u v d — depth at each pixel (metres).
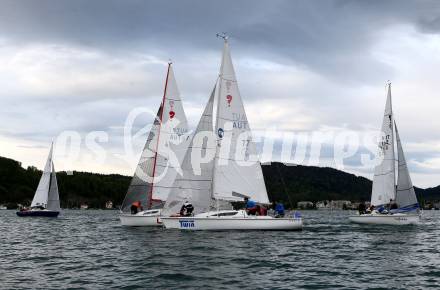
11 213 100.88
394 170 47.75
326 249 25.33
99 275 17.50
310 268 19.12
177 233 31.72
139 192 41.97
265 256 22.09
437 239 31.58
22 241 31.16
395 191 47.75
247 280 16.55
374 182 49.03
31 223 54.56
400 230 40.00
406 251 24.80
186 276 17.11
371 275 17.70
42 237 34.25
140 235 32.31
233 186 33.88
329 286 15.72
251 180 34.28
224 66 34.47
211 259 21.02
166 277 16.94
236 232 31.89
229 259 21.06
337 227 44.00
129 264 19.97
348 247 26.44
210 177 34.25
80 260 21.47
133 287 15.36
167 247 25.05
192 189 34.19
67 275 17.56
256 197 34.34
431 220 68.56
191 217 32.41
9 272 18.28
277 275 17.55
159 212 40.31
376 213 47.94
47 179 68.50
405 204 46.47
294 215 33.97
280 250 24.31
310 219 71.94
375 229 41.06
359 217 47.94
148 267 19.05
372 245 27.61
